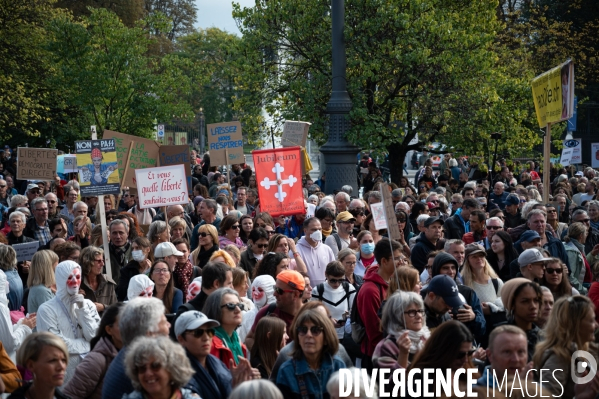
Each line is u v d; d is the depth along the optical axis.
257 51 26.69
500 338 5.55
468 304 7.76
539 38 43.00
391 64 24.88
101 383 6.00
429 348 5.59
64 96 37.25
